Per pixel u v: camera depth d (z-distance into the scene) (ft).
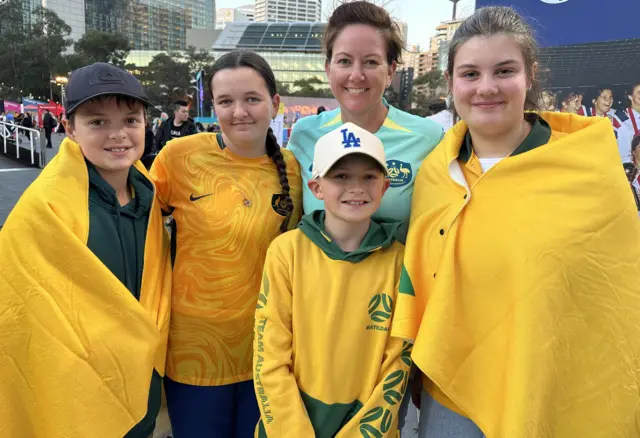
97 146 5.77
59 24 201.36
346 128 5.91
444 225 5.66
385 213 6.82
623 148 9.40
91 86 5.65
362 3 6.75
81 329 5.36
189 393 6.61
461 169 5.88
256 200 6.72
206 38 286.87
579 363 4.89
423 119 7.41
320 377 5.52
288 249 6.00
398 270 5.86
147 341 5.80
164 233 6.86
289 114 135.64
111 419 5.47
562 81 9.91
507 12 5.52
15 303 5.29
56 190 5.52
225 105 6.45
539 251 4.91
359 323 5.61
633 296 4.98
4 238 5.39
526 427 4.76
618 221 4.98
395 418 5.47
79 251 5.39
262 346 5.69
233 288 6.54
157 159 7.04
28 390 5.35
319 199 6.15
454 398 5.25
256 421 6.72
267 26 260.21
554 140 5.60
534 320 4.84
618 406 4.93
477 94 5.36
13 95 183.93
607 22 9.36
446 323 5.25
